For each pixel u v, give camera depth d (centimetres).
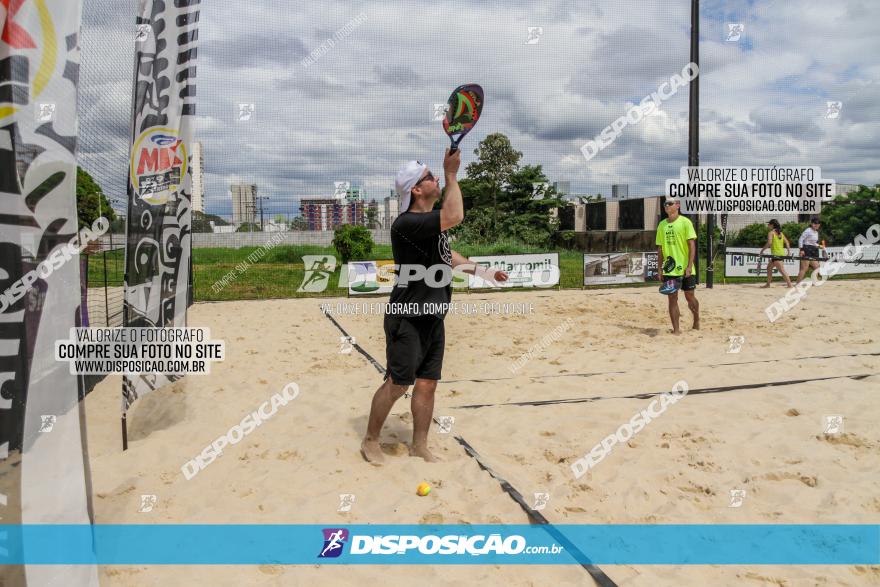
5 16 212
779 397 528
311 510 334
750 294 1270
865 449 410
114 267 1091
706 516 326
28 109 220
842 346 736
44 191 223
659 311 1057
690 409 502
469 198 2303
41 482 220
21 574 214
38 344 220
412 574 274
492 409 514
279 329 916
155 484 373
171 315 490
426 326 379
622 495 349
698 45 1273
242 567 280
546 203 2348
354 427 468
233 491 361
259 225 1842
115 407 542
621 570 276
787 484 360
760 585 265
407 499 345
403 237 365
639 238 2731
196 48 479
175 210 488
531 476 377
